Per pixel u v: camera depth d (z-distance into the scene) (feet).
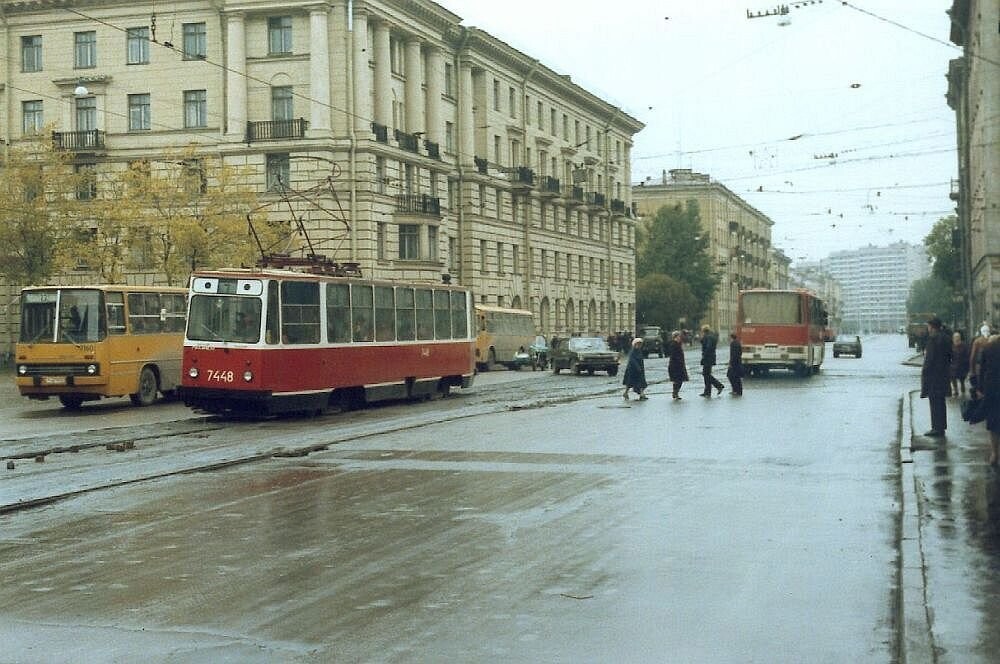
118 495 41.29
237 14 169.37
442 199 196.65
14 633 22.45
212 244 153.28
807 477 44.80
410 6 182.29
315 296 80.94
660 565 28.32
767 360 134.72
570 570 27.81
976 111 192.54
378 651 20.90
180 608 24.29
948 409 75.41
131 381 91.66
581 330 266.36
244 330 75.66
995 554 27.91
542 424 69.97
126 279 172.76
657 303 313.53
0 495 41.27
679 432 64.18
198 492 41.83
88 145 176.35
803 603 24.36
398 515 36.24
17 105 180.65
